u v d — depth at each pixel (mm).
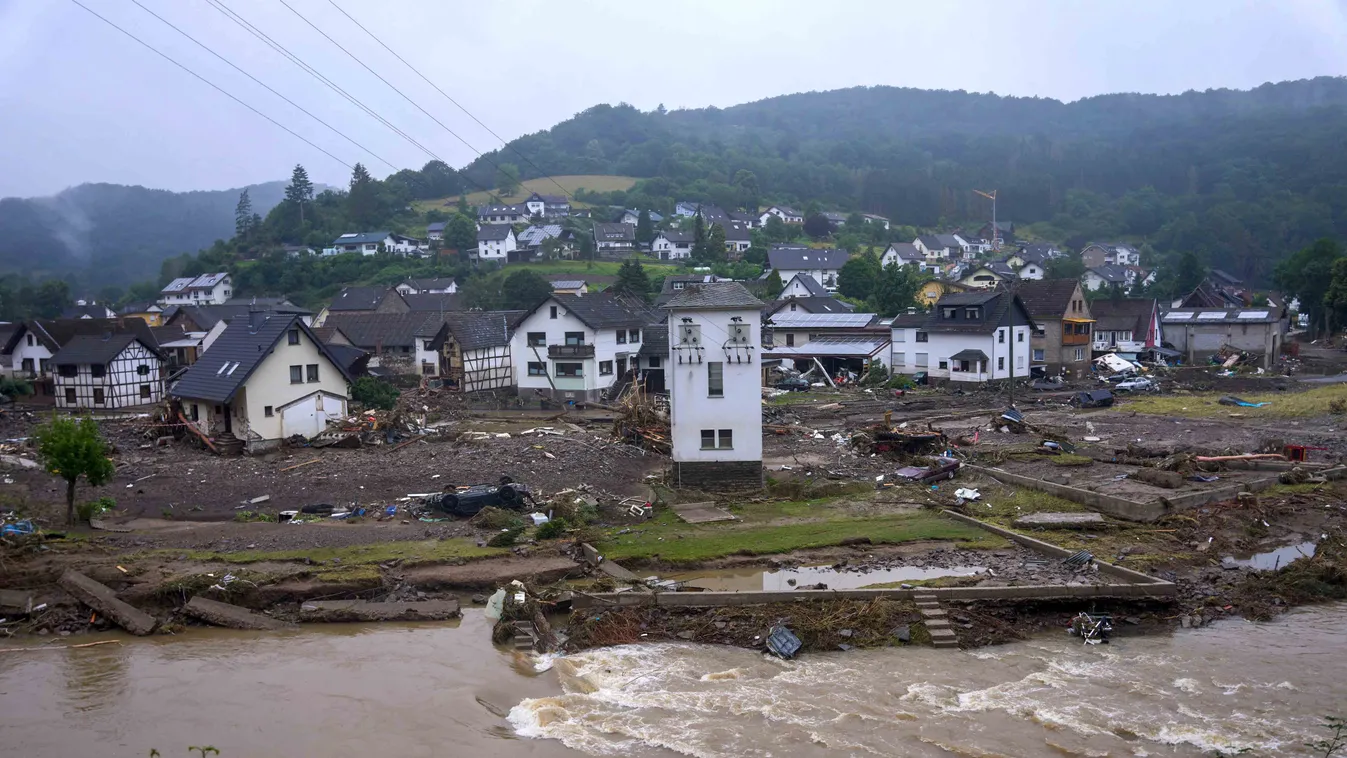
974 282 125125
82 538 27109
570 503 30797
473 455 39250
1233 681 19281
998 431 48188
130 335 61000
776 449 44062
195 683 19469
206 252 148625
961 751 16531
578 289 105000
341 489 34094
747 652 21094
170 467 37969
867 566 26016
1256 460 37906
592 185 197875
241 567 24688
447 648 21297
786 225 168750
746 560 26625
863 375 73062
